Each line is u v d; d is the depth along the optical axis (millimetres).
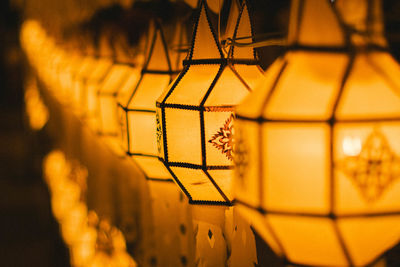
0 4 11773
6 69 12633
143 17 2533
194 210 1426
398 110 874
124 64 2416
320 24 917
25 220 6254
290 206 885
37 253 5305
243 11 1294
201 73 1228
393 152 868
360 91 884
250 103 943
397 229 895
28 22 8914
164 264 2189
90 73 2857
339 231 879
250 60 1260
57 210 5441
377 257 924
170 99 1223
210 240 1410
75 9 4422
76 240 4348
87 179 4145
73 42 3842
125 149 1650
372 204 869
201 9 1242
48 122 6719
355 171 864
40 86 7207
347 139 865
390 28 1186
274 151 887
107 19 2971
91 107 2793
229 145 1187
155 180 1641
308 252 921
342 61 905
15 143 9734
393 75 911
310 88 897
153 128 1573
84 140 4305
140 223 3074
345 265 920
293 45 926
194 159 1203
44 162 7172
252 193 922
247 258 1484
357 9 937
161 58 1583
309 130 872
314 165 872
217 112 1184
